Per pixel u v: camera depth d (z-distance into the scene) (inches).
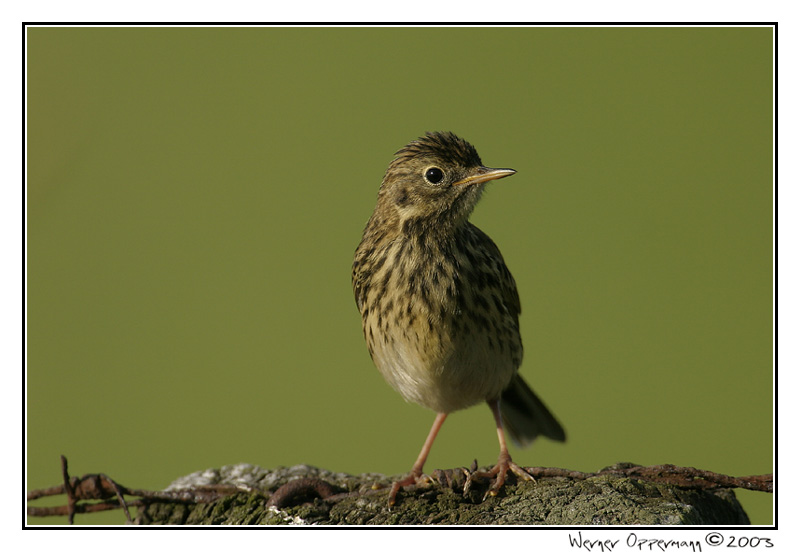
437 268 402.0
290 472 415.5
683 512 296.8
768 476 311.4
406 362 411.5
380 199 427.5
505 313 414.9
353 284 440.5
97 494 363.6
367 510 329.7
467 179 409.4
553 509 311.1
